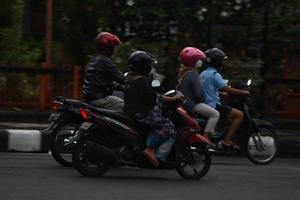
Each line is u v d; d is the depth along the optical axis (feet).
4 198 43.50
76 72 82.89
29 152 68.28
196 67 60.49
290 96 87.15
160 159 52.24
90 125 51.62
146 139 52.29
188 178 53.47
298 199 46.96
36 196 44.42
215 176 55.83
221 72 82.69
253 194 48.24
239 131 64.13
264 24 84.43
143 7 81.30
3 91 82.58
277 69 88.17
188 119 53.21
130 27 84.89
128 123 51.96
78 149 51.72
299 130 86.17
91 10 88.12
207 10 81.92
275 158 70.28
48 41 85.51
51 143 56.70
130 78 52.75
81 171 51.96
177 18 82.64
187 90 60.34
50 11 85.61
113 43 56.65
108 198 44.55
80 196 44.86
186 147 53.01
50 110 83.25
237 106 64.18
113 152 51.52
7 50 86.84
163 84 82.17
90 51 90.02
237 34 84.84
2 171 53.88
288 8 82.43
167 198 45.47
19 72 82.74
